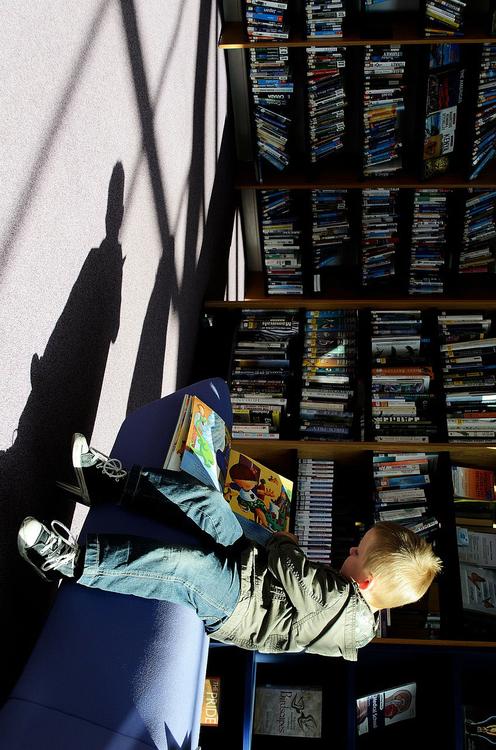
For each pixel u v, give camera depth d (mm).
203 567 1873
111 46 2266
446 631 3107
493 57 3906
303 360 3744
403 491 3369
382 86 4039
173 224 3248
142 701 1596
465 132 4234
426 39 3814
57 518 2141
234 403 3607
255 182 4648
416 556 2236
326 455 3500
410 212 4477
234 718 2945
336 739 2908
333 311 3934
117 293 2525
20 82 1681
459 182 4359
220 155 4254
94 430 2402
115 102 2346
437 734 2998
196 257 3783
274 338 3848
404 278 4723
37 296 1867
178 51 3129
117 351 2584
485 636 3092
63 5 1886
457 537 3312
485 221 4535
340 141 4414
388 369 3664
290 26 4043
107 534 1766
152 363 3066
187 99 3350
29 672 1590
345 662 2896
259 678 3115
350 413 3570
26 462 1885
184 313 3582
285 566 2119
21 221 1741
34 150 1776
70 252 2057
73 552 1718
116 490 1978
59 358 2047
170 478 1965
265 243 4793
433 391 3627
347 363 3709
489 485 3408
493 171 4414
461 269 4746
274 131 4359
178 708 1651
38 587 2059
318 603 2125
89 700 1564
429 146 4227
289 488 3004
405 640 2955
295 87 4441
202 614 1937
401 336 3789
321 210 4609
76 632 1673
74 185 2047
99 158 2232
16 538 1863
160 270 3084
